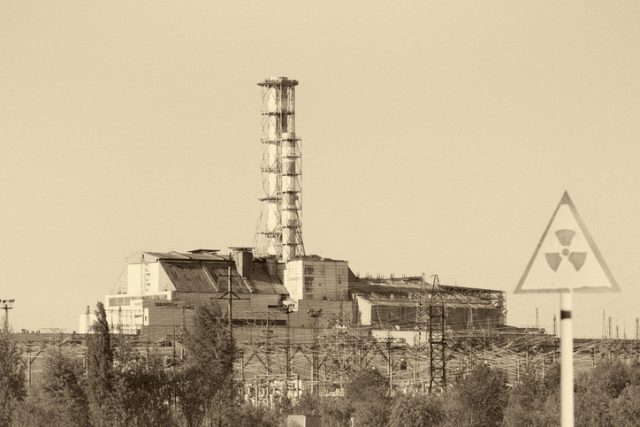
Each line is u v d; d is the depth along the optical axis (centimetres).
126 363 19388
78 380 19000
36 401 19500
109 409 18525
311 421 18250
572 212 3152
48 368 18788
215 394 19575
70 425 18325
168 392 19212
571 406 3152
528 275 3178
